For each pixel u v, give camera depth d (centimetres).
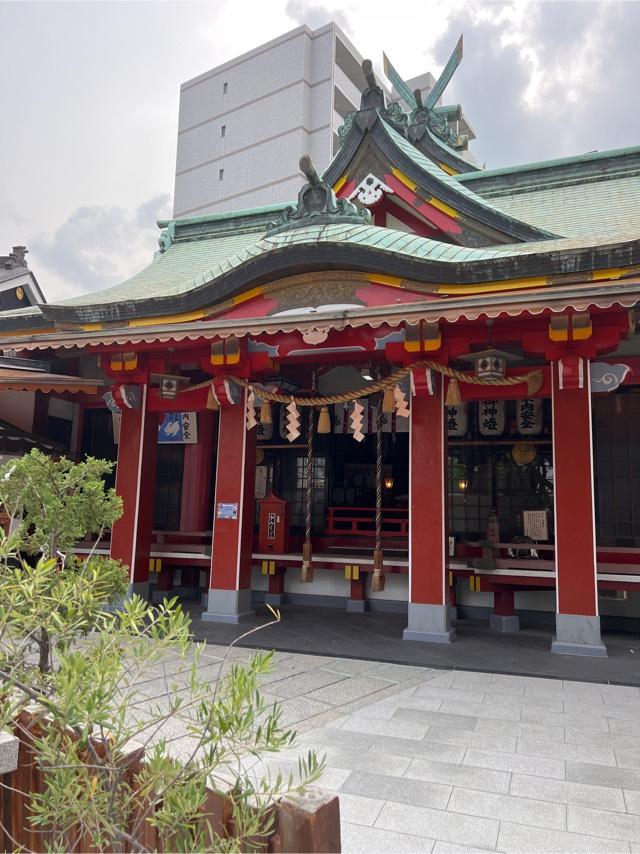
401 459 1669
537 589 1206
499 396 1005
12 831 290
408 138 1489
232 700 229
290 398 1062
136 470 1178
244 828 220
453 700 665
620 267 859
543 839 373
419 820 395
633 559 1107
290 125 4781
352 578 1258
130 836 228
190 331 977
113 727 240
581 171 1325
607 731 568
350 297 998
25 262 2022
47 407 1523
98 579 356
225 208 5012
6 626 278
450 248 984
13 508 492
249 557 1153
